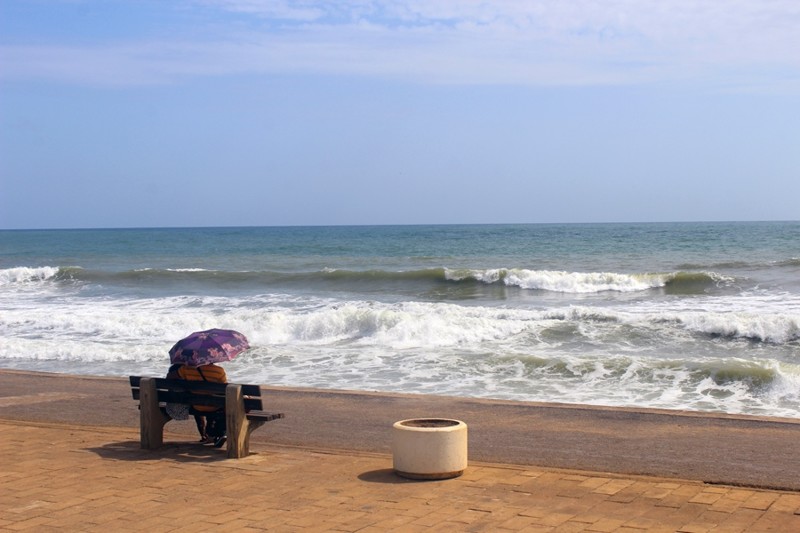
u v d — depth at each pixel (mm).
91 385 12695
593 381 12961
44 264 49844
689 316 17969
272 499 6320
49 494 6527
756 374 12508
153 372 15039
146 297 28375
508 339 17219
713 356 15250
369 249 62281
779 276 29266
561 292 27422
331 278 32844
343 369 14516
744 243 58125
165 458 7848
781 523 5535
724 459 7707
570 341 16875
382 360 15180
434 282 30797
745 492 6414
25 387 12570
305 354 16016
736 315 17781
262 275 34250
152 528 5594
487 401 10805
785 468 7328
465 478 6922
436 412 10156
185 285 32438
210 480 6961
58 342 17828
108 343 18438
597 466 7547
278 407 10633
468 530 5430
